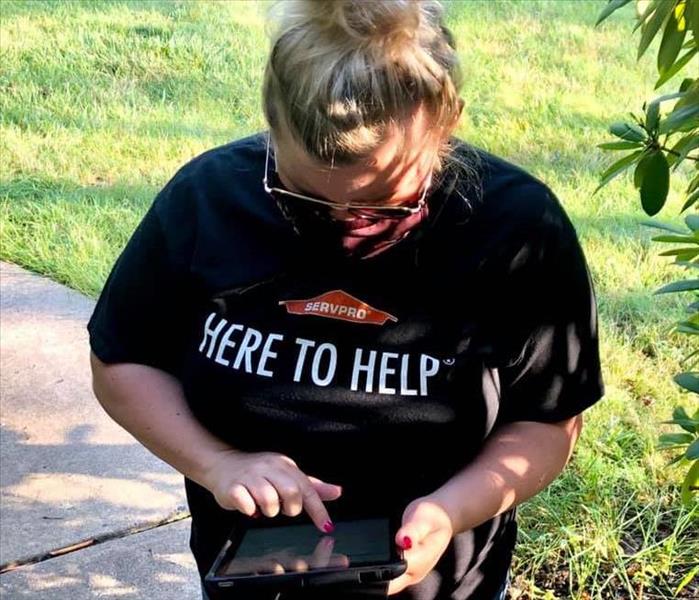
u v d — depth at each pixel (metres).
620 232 4.38
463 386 1.34
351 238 1.28
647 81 6.52
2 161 5.03
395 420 1.34
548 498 2.67
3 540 2.70
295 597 1.31
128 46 6.71
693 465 2.01
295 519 1.40
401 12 1.11
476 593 1.54
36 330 3.72
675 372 3.37
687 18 1.52
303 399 1.34
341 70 1.12
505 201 1.32
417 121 1.17
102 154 5.21
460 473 1.40
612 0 1.68
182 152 5.27
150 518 2.80
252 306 1.34
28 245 4.29
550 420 1.43
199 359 1.38
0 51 6.49
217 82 6.30
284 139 1.20
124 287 1.45
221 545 1.52
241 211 1.34
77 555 2.65
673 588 2.44
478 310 1.32
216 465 1.40
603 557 2.51
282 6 1.15
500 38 7.27
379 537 1.33
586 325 1.40
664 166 1.67
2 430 3.15
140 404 1.46
